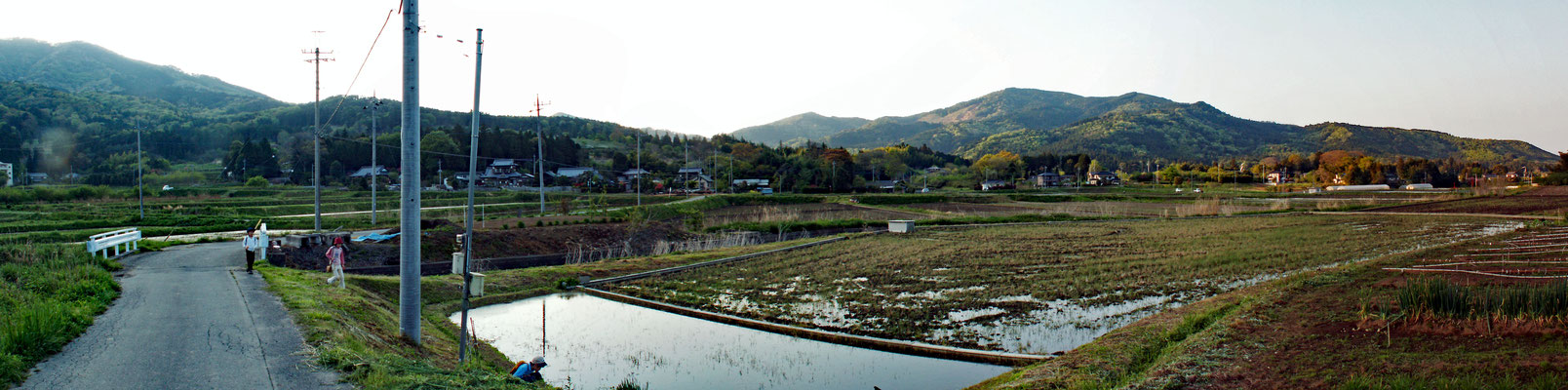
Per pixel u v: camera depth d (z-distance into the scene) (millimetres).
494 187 98000
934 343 15688
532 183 102562
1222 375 11109
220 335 11570
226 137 140625
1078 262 27703
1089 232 42406
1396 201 66000
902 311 19141
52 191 57812
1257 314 15156
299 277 20031
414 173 13555
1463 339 11711
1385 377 10250
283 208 53281
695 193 94125
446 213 53156
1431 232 35812
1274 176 150750
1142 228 44375
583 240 40312
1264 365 11469
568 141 126750
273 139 141375
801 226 51438
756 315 19484
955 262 28953
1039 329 16734
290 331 11961
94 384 8820
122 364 9797
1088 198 89000
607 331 18188
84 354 10289
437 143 107375
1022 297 20609
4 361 9023
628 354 15836
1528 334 11484
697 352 15953
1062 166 181125
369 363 9938
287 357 10328
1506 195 64312
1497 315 12289
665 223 48438
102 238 22953
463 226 37406
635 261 30562
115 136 116438
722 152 158250
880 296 21516
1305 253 27922
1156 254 29688
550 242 38625
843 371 14211
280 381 9148
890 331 16984
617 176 114562
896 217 61844
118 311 13594
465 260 13156
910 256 31547
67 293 14102
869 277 25562
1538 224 34281
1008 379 12516
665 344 16672
